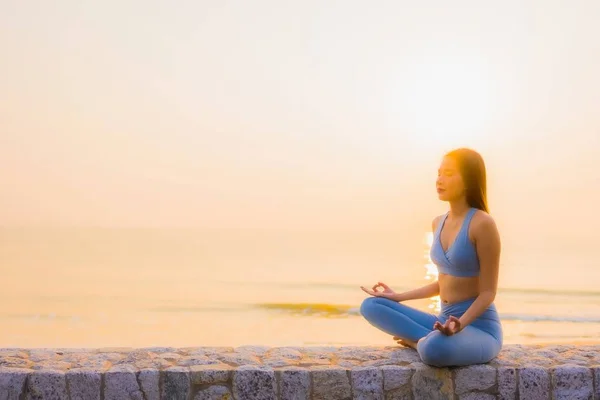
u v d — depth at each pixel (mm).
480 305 4680
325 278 35000
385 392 4695
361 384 4684
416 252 47719
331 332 21203
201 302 27234
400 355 5070
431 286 5293
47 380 4566
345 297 28875
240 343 19547
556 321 23297
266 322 23094
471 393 4723
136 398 4594
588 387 4746
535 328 22281
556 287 30781
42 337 20969
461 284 4879
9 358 4996
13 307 26172
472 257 4801
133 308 25969
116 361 4980
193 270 38312
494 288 4738
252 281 33656
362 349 5293
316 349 5340
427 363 4738
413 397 4703
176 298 28312
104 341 20234
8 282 33750
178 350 5371
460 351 4641
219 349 5395
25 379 4562
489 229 4719
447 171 4922
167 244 53906
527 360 4980
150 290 30625
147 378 4613
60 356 5113
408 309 5207
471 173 4867
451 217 5043
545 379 4738
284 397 4652
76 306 26516
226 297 28609
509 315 24234
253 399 4641
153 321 23531
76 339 20625
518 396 4730
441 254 4953
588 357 5133
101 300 27781
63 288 31391
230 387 4648
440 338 4641
